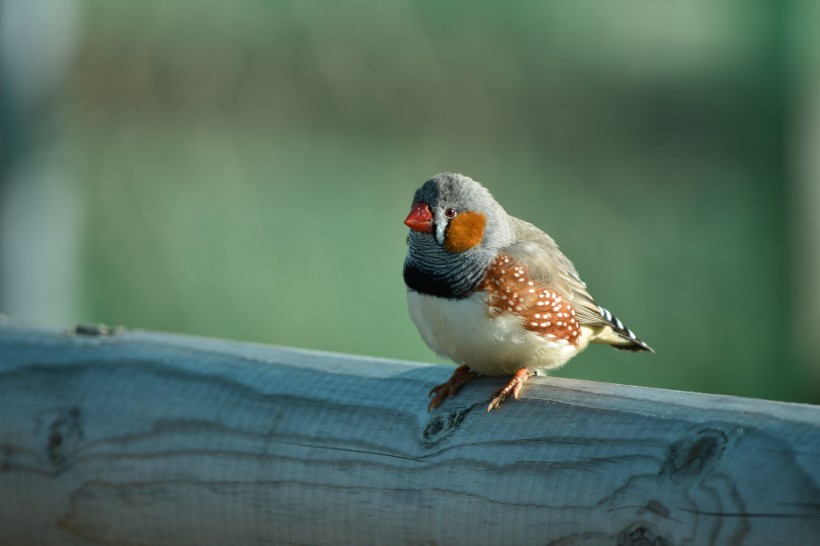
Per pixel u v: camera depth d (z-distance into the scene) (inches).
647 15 730.2
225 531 166.7
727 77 706.2
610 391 153.9
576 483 141.2
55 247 457.4
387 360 174.7
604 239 621.3
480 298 205.3
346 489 156.9
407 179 663.8
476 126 714.8
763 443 131.8
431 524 150.6
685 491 133.0
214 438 167.3
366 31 727.7
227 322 548.4
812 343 587.2
